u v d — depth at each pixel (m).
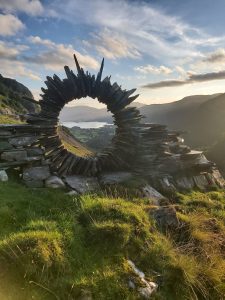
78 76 11.32
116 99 11.57
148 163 12.19
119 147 11.77
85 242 7.18
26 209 8.11
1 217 7.36
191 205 10.87
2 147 10.56
